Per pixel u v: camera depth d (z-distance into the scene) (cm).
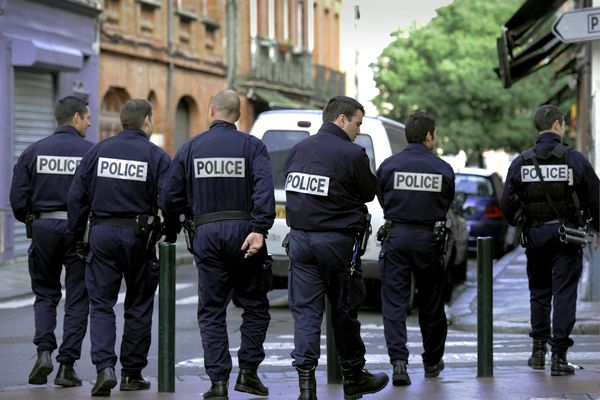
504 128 6488
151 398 1039
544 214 1175
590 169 1166
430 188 1144
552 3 2425
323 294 977
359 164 965
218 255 1007
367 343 1530
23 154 1162
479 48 6400
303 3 5756
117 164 1064
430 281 1163
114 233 1062
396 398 1035
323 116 991
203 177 1005
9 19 2789
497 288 2236
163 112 3941
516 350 1476
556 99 4069
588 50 3105
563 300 1173
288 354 1416
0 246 2634
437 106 6488
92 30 3312
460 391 1070
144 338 1091
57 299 1162
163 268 1068
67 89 3125
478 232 3069
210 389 1012
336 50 6844
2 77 2753
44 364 1134
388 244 1149
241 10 4706
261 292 1032
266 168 1002
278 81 5109
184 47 4153
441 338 1175
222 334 1012
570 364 1200
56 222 1149
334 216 964
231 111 1023
